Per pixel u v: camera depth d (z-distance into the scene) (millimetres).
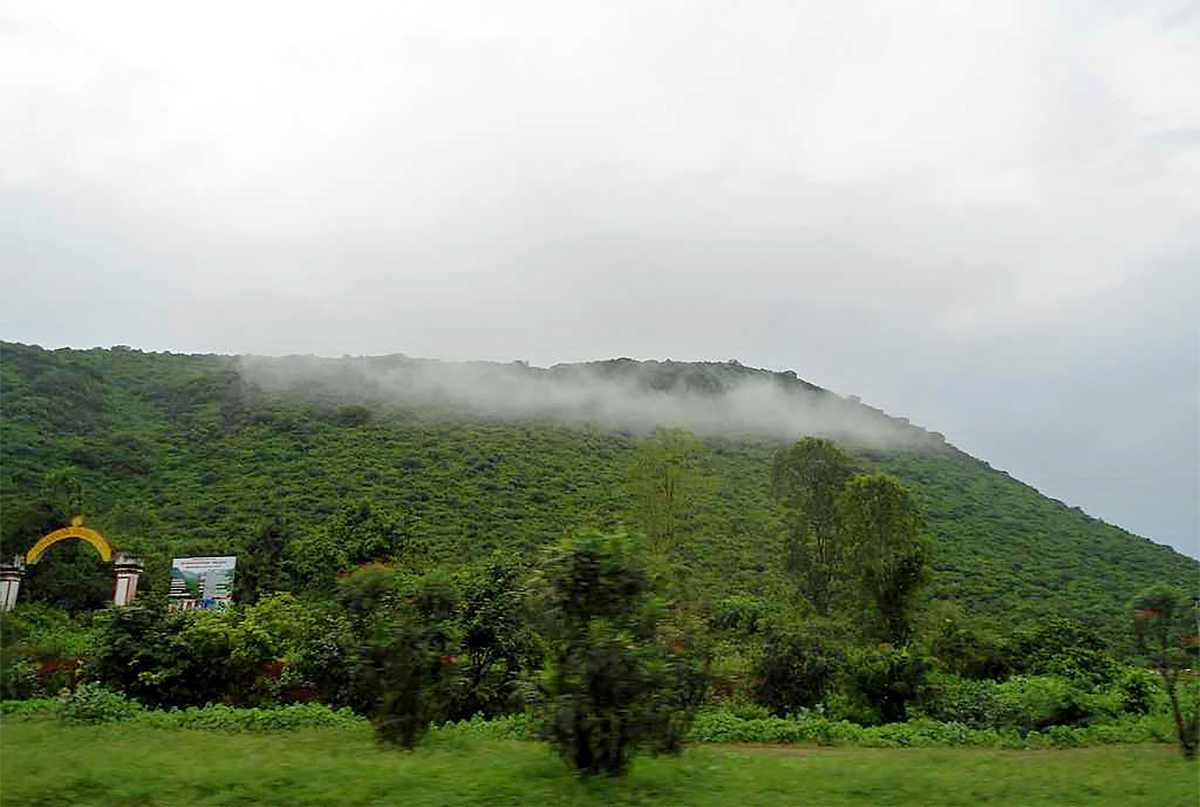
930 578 22797
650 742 6707
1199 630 9438
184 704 13906
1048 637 21000
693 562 33594
